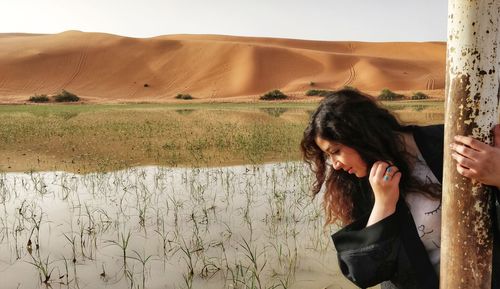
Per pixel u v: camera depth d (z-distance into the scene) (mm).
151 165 11297
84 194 8375
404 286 1959
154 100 64000
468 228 1675
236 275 4766
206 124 21234
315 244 5578
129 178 9781
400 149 1937
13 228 6402
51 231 6285
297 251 5352
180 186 8930
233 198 7875
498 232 1764
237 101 58719
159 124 21469
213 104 51188
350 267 1911
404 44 118812
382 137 1924
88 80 81500
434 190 1923
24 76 79375
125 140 15516
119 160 11938
